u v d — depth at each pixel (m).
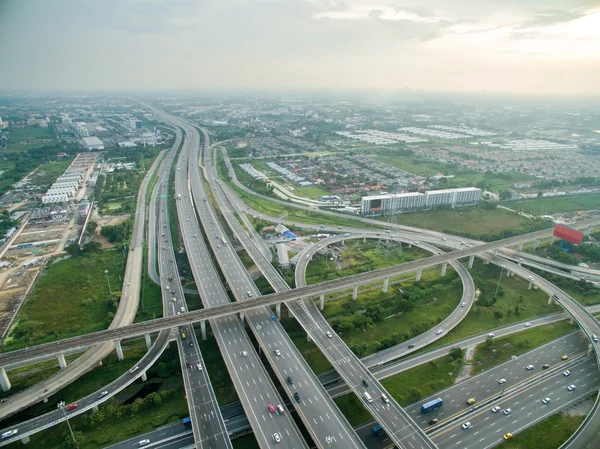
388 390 194.38
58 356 198.50
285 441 155.00
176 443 165.88
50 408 181.62
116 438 168.38
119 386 188.75
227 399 188.50
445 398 191.62
